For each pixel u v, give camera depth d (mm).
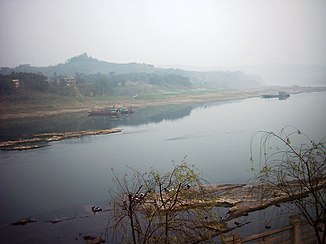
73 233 21750
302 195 7480
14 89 123250
